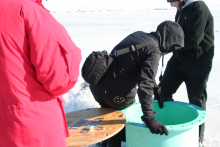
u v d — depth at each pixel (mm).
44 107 1142
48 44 1053
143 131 1711
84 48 8336
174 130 1624
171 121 2254
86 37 11812
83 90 3676
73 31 15211
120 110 2090
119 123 1789
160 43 1779
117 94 1903
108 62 1768
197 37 2088
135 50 1747
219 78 4758
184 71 2342
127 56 1776
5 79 1042
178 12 2471
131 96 1962
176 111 2197
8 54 1024
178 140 1690
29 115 1082
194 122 1721
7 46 1021
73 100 3400
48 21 1084
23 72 1060
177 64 2471
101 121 1854
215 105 3391
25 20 1040
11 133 1087
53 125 1182
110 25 19781
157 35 1794
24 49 1053
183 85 4473
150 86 1630
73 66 1159
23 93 1063
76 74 1186
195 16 2098
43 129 1132
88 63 1760
